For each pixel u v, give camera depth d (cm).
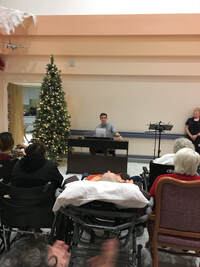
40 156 184
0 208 173
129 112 557
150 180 230
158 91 538
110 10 501
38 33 505
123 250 165
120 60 523
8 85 634
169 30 469
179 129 546
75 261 171
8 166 208
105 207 142
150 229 182
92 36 506
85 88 560
